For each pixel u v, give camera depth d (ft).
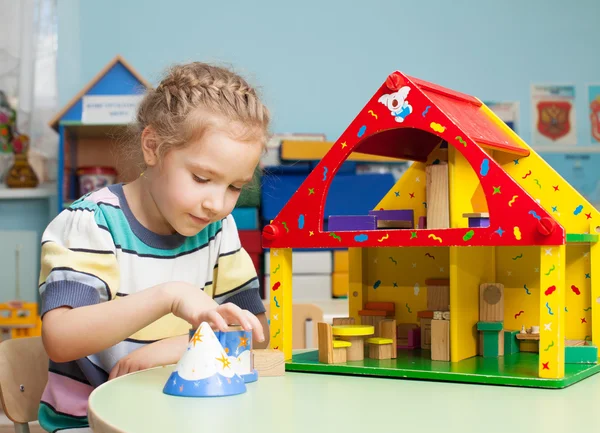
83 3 8.60
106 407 2.01
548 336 2.39
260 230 7.41
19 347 3.35
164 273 3.29
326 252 7.60
